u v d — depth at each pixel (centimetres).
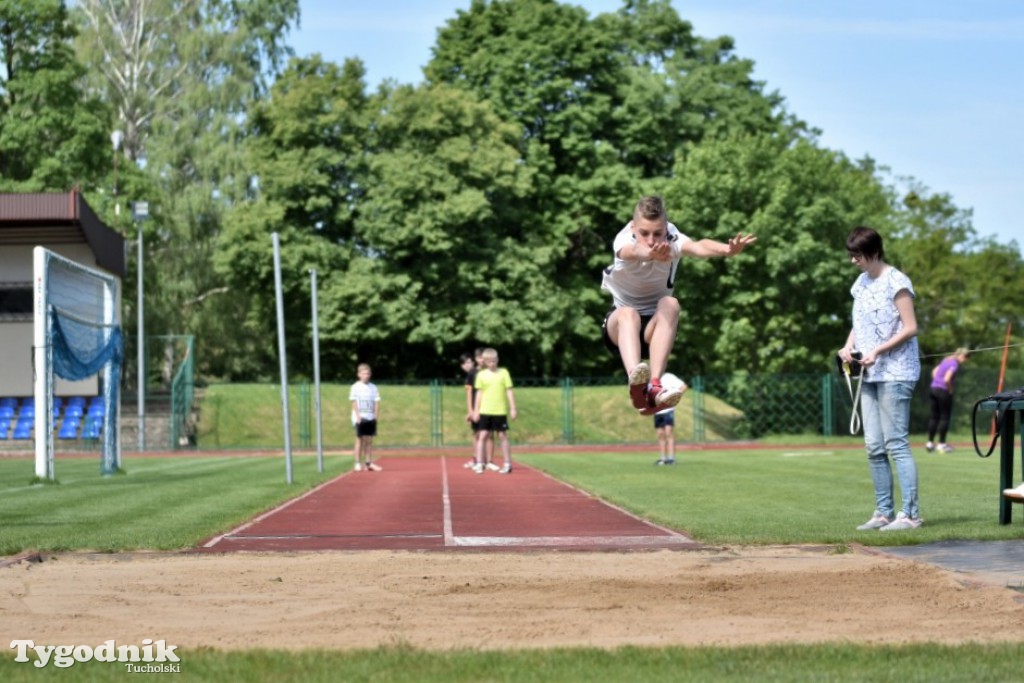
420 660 487
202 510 1300
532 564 809
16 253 3691
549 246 5144
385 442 4166
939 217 5347
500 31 5578
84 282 2205
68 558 865
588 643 536
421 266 4950
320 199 4856
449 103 4956
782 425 4309
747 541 920
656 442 4128
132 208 3962
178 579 748
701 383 4266
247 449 3872
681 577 729
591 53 5259
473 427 2314
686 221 4441
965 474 1878
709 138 5003
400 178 4822
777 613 611
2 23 4362
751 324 4516
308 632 570
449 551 893
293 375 5456
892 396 1027
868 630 565
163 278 4947
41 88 4309
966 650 499
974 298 4944
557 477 2012
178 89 5228
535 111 5262
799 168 4425
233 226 4822
